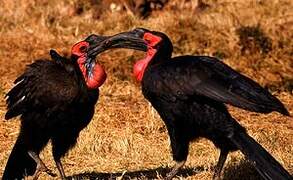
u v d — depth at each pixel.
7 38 22.30
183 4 24.39
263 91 11.44
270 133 16.45
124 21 23.42
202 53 21.45
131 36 12.31
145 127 16.73
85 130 15.93
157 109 12.19
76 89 12.37
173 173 12.38
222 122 11.77
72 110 12.48
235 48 21.41
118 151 15.26
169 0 24.55
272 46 21.45
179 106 11.83
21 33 22.69
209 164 14.20
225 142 11.96
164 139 16.11
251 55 21.17
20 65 20.69
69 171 14.14
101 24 23.38
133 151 15.17
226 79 11.50
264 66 20.73
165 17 23.47
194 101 11.75
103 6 24.52
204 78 11.55
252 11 23.52
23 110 12.76
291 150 15.12
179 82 11.66
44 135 12.79
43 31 22.77
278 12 23.33
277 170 11.22
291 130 16.80
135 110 17.83
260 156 11.39
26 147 12.88
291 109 18.30
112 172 14.07
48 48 21.77
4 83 19.44
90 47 12.48
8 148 15.50
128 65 20.44
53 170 14.12
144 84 12.10
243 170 13.56
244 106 11.31
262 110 11.34
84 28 23.12
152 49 12.16
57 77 12.45
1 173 14.02
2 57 21.11
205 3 24.55
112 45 12.44
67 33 22.83
